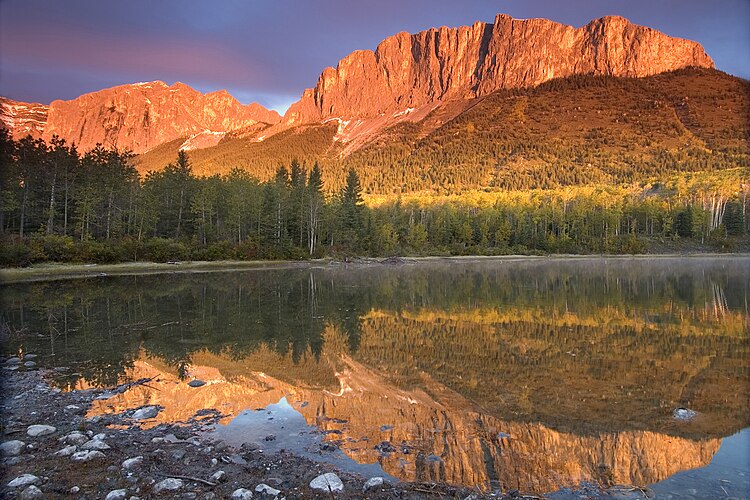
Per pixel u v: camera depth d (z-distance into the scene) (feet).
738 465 24.00
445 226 339.57
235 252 215.31
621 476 22.94
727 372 41.60
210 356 48.01
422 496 20.84
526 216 366.43
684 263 252.62
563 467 23.89
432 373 41.73
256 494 20.74
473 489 21.56
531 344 53.62
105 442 26.68
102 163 219.00
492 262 269.23
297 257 237.86
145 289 112.47
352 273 178.19
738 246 334.03
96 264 167.02
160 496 20.63
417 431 28.55
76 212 190.80
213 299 95.40
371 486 21.39
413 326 65.46
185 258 197.57
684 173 533.96
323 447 26.09
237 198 235.61
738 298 97.09
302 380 39.65
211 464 23.86
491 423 29.78
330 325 66.23
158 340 55.77
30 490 20.53
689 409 32.19
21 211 189.78
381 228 306.14
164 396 35.60
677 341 55.21
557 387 37.37
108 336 58.08
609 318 72.13
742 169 476.95
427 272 186.70
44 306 83.46
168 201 245.45
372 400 34.42
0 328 62.64
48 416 31.22
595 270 197.36
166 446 26.25
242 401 34.40
